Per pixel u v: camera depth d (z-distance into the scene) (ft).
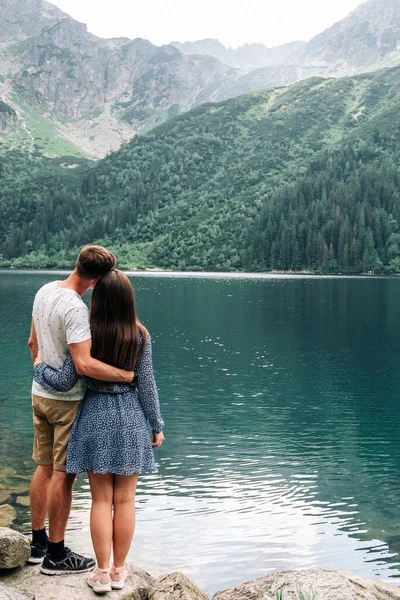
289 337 139.03
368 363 103.14
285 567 30.37
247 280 499.10
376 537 34.47
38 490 20.17
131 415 18.35
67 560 19.51
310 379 88.69
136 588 19.08
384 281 485.15
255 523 36.19
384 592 19.21
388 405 71.87
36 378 19.15
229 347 122.11
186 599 18.44
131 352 18.21
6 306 221.66
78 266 19.06
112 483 18.74
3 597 16.87
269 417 65.82
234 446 54.44
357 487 43.65
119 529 18.60
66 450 19.15
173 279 519.60
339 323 169.27
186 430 60.13
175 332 148.05
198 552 31.76
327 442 56.08
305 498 41.29
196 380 87.61
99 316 18.24
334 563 30.96
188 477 45.60
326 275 646.33
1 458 47.50
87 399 18.53
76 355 17.99
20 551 19.56
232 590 19.81
